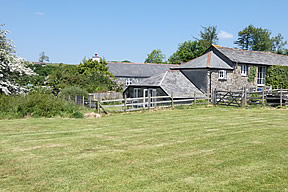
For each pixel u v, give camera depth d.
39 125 15.28
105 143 10.76
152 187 6.46
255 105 23.48
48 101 19.52
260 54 38.25
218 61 32.75
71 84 34.47
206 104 25.73
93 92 34.53
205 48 74.69
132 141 11.03
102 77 40.09
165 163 8.11
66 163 8.29
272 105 22.98
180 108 23.19
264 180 6.74
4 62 22.61
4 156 9.09
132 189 6.38
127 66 57.00
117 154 9.14
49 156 9.05
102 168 7.79
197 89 29.25
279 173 7.15
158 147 9.97
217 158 8.47
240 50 36.72
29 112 18.91
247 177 6.94
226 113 19.75
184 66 33.41
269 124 14.47
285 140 10.61
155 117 18.17
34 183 6.84
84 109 21.55
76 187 6.56
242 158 8.41
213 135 11.87
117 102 31.08
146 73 55.78
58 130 13.74
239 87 33.62
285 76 35.06
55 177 7.20
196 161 8.23
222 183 6.61
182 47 74.94
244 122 15.38
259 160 8.20
